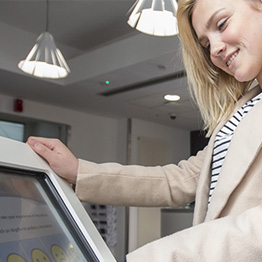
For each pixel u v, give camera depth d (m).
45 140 0.86
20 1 4.48
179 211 5.93
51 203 0.68
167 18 1.95
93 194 0.91
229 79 1.09
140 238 7.25
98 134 7.43
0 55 4.89
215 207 0.74
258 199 0.72
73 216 0.67
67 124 6.96
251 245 0.52
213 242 0.54
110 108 6.82
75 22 4.92
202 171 0.96
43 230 0.62
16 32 5.08
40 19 4.89
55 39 5.41
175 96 5.75
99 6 4.52
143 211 7.39
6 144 0.65
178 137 8.31
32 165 0.68
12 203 0.60
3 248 0.54
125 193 0.96
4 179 0.62
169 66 4.58
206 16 0.90
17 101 6.23
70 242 0.65
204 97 1.16
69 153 0.88
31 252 0.58
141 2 1.88
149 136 7.78
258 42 0.86
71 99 6.31
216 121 1.13
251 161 0.72
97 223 6.80
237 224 0.56
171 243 0.56
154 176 1.00
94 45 5.54
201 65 1.14
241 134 0.77
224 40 0.89
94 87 5.57
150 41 4.45
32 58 3.35
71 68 5.39
